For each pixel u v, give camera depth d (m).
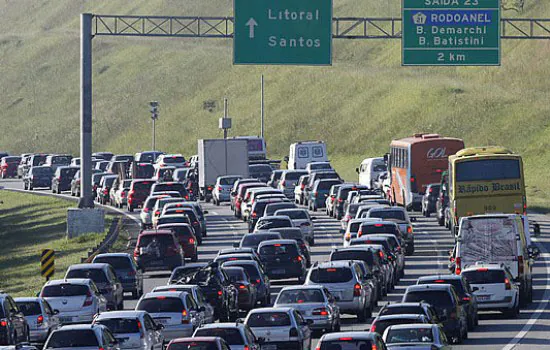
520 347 72.25
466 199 128.62
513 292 87.25
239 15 133.12
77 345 57.41
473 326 82.00
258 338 62.97
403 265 115.44
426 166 176.00
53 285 80.00
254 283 96.31
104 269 89.75
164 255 116.69
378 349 51.31
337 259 98.31
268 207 154.62
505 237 95.00
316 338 78.81
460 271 95.12
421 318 61.06
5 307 68.12
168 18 136.25
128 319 64.19
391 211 134.62
